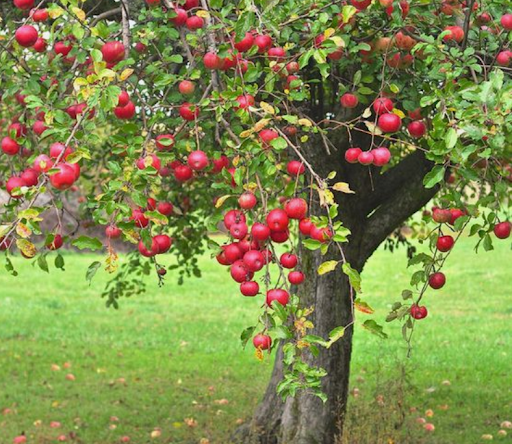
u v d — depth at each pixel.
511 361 11.16
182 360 11.38
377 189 6.57
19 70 3.93
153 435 7.98
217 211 3.36
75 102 3.55
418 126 3.99
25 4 3.50
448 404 9.11
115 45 3.49
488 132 3.10
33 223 2.95
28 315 14.62
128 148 3.31
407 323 4.03
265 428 7.13
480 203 3.73
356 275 3.03
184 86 3.73
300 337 3.20
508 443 7.70
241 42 3.61
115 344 12.36
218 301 16.39
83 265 21.11
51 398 9.41
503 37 4.09
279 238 3.20
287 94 3.87
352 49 3.94
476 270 19.92
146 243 3.22
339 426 6.64
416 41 4.11
